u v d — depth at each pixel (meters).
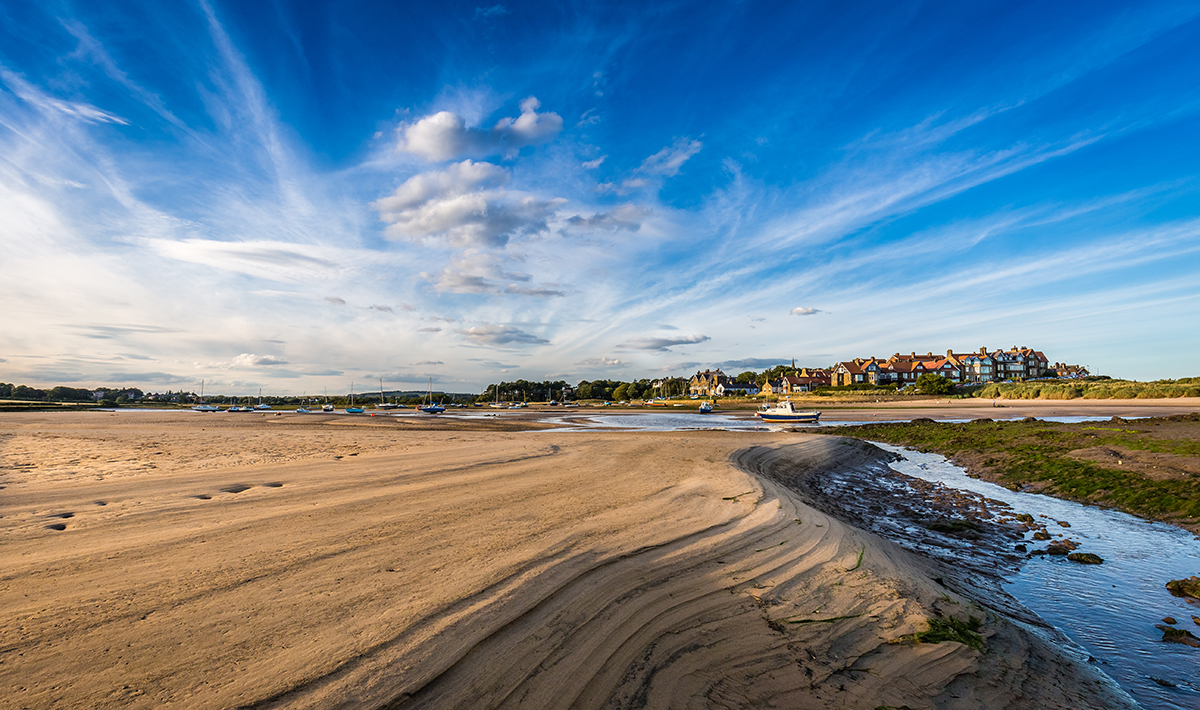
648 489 11.38
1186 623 6.60
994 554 9.41
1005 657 5.27
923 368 108.00
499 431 34.03
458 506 9.41
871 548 8.16
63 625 4.49
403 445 21.28
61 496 9.84
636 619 5.13
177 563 6.13
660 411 90.88
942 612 6.00
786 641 5.02
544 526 8.06
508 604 5.12
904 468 20.64
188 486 10.98
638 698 3.93
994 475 18.06
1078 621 6.64
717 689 4.16
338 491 10.73
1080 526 11.34
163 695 3.53
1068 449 19.02
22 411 81.62
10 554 6.39
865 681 4.52
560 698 3.82
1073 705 4.64
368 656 4.10
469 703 3.66
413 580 5.69
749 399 117.19
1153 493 13.00
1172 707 4.78
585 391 193.75
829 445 23.95
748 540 7.81
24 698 3.44
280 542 7.02
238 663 3.95
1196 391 57.25
